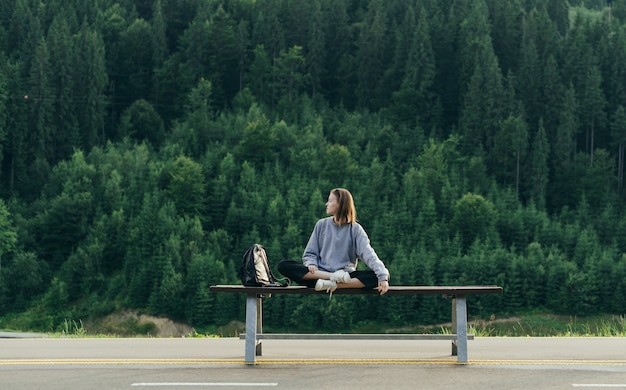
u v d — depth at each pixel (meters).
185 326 101.62
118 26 189.25
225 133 160.12
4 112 144.75
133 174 137.50
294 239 115.94
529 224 131.25
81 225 123.56
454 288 7.48
